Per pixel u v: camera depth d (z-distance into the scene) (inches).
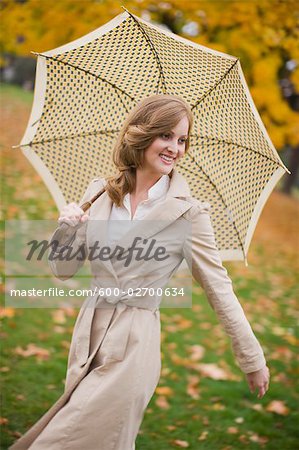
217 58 150.9
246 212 162.7
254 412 234.2
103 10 341.4
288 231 561.6
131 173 145.9
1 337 266.1
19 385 231.1
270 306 363.9
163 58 157.9
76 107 169.0
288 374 271.3
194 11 354.3
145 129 137.7
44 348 261.7
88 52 161.2
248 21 352.5
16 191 453.7
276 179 156.0
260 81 377.1
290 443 215.5
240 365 139.6
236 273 414.6
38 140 169.2
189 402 237.5
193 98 162.2
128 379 133.6
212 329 311.1
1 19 350.6
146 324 138.7
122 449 134.9
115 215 145.1
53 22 347.6
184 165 170.4
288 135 398.9
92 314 141.3
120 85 166.6
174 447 205.6
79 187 178.2
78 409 131.9
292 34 356.8
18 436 199.3
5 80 868.0
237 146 161.0
